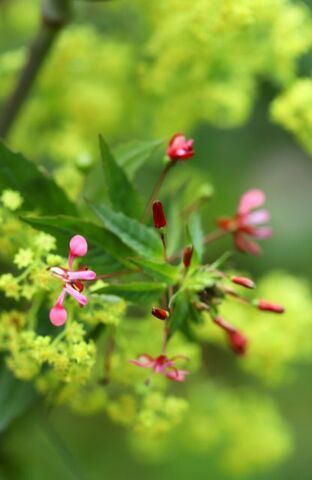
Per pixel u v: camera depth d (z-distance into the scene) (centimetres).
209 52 39
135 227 32
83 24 45
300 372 63
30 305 34
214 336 38
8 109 40
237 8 36
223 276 32
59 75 43
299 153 63
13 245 34
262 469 44
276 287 40
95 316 32
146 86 40
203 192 35
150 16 41
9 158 33
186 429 43
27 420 37
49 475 42
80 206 34
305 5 38
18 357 33
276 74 40
